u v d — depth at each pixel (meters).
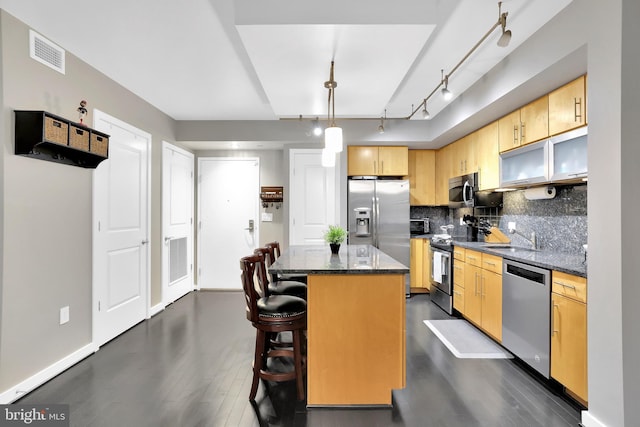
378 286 2.20
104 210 3.19
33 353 2.38
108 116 3.23
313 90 3.25
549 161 2.69
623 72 1.74
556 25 2.21
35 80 2.40
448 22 2.32
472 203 4.06
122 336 3.39
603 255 1.85
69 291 2.73
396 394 2.34
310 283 2.19
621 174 1.74
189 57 2.85
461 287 3.84
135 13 2.21
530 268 2.54
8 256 2.20
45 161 2.49
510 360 2.86
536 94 2.80
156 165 4.22
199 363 2.79
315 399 2.19
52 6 2.12
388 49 2.46
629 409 1.73
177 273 4.86
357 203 4.95
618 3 1.75
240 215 5.48
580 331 2.06
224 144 5.03
